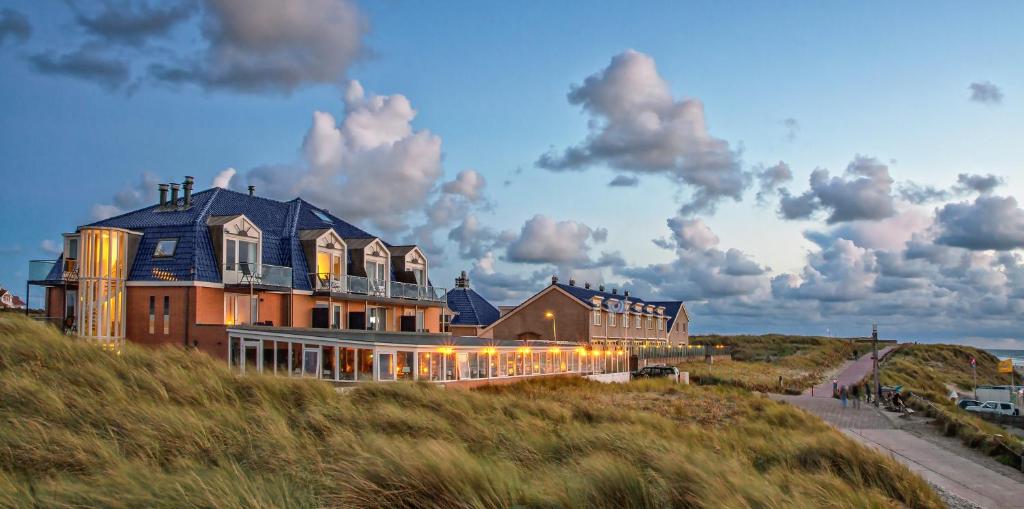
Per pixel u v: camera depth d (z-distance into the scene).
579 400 32.50
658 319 86.69
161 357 20.66
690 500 9.55
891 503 12.88
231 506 7.66
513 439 14.94
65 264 35.06
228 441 12.08
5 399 13.23
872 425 35.53
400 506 8.45
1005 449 24.69
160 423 12.21
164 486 8.11
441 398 21.11
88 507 7.52
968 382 98.62
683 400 37.09
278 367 32.19
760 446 19.00
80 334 33.41
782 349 117.44
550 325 66.75
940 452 26.09
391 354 31.48
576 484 9.41
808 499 10.77
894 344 155.88
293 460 10.84
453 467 9.05
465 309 69.56
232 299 37.00
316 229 43.06
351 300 43.31
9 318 22.17
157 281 35.06
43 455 10.16
